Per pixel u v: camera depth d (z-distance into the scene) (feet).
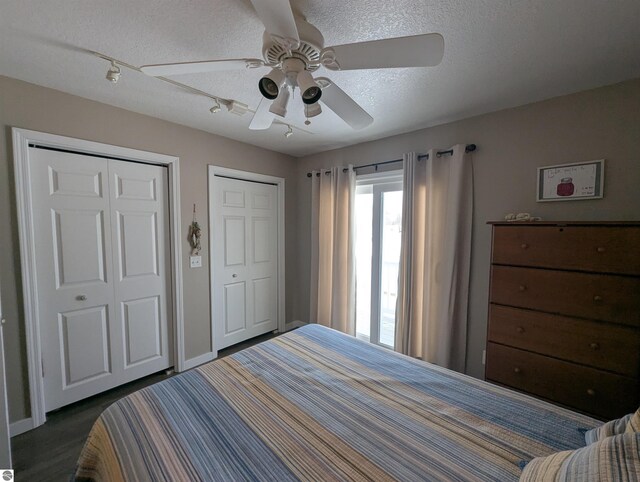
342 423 3.76
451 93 6.44
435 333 8.48
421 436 3.51
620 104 5.84
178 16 4.11
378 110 7.36
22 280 6.13
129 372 8.00
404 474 2.95
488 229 7.63
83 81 6.05
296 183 12.63
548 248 5.58
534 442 3.37
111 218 7.50
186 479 2.85
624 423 2.88
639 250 4.67
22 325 6.19
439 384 4.74
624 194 5.82
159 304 8.54
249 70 5.56
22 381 6.20
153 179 8.25
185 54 5.06
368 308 10.80
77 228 6.97
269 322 11.93
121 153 7.43
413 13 4.03
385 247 10.18
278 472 2.97
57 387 6.78
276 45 3.68
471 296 7.97
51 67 5.49
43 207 6.48
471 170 7.84
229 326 10.48
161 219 8.46
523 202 7.06
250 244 11.05
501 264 6.22
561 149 6.51
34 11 3.97
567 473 2.31
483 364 7.80
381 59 3.69
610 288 4.94
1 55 5.08
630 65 5.27
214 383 4.71
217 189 9.86
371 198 10.43
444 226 8.29
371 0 3.78
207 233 9.42
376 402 4.23
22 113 6.03
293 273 12.80
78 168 6.94
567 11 3.95
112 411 3.96
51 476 5.16
